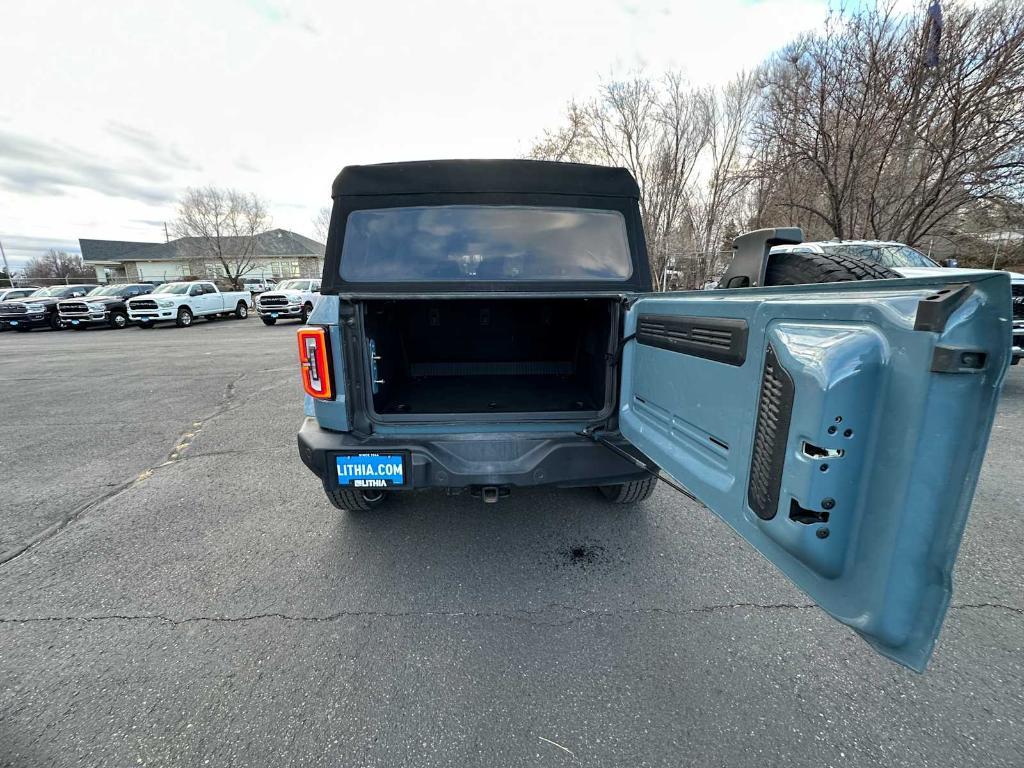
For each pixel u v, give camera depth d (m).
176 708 1.52
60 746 1.39
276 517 2.84
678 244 19.00
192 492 3.22
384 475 2.05
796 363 1.01
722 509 1.33
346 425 2.09
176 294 18.53
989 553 2.35
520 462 2.08
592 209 2.38
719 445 1.37
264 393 6.40
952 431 0.81
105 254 52.28
